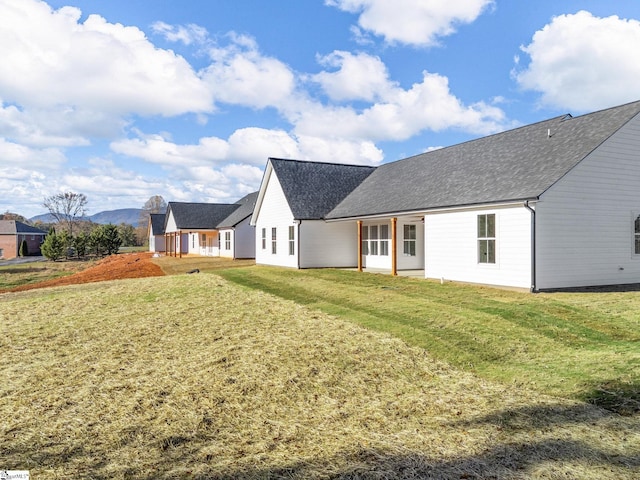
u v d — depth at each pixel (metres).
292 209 20.88
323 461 3.69
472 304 10.05
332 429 4.39
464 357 6.59
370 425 4.45
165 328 8.86
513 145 15.69
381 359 6.55
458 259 14.24
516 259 12.18
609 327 7.99
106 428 4.50
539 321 8.41
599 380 5.27
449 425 4.34
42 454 3.95
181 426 4.52
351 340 7.46
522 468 3.42
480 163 16.02
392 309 9.79
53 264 36.78
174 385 5.74
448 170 17.33
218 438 4.23
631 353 6.34
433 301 10.60
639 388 4.92
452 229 14.48
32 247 62.34
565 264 12.20
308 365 6.35
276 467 3.60
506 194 12.43
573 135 13.66
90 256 47.28
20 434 4.39
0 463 3.78
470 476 3.33
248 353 6.96
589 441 3.82
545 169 12.62
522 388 5.27
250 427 4.48
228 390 5.52
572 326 8.06
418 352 6.82
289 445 4.04
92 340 8.19
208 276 16.97
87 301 12.25
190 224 38.19
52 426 4.57
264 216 24.78
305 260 20.80
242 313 9.89
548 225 11.91
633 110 12.88
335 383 5.71
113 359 7.00
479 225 13.43
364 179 24.70
